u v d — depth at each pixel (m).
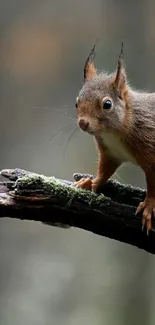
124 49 17.64
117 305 16.64
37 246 18.83
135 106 7.83
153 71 17.23
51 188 7.30
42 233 18.92
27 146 19.20
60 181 8.01
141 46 17.64
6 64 19.92
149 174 7.62
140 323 16.11
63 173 18.61
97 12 19.84
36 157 19.02
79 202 7.33
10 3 20.09
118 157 7.95
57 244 18.83
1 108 19.55
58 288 17.98
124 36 18.00
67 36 20.06
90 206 7.34
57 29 20.11
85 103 7.73
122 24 18.31
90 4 19.98
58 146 18.86
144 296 16.27
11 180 7.63
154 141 7.70
